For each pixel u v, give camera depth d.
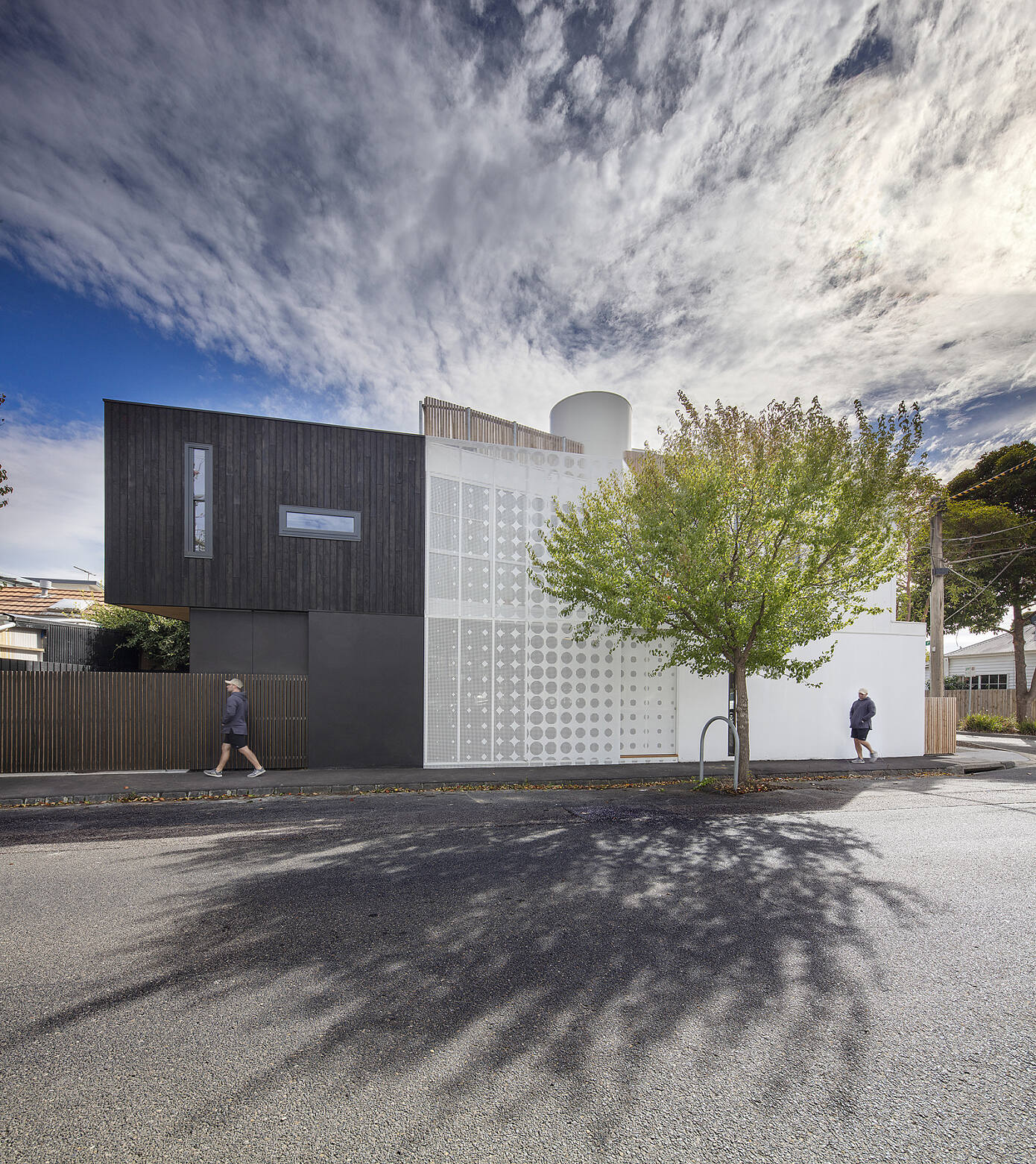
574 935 4.02
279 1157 2.10
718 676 13.07
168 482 10.70
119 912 4.36
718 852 6.01
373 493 11.66
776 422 9.51
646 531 9.67
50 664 15.86
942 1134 2.26
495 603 12.13
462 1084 2.51
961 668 33.97
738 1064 2.66
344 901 4.60
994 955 3.79
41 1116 2.30
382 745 11.32
